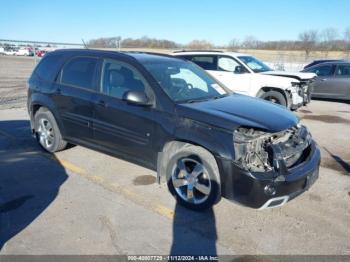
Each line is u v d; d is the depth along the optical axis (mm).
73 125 5129
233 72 10086
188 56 10688
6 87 14531
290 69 23328
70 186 4438
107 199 4086
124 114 4324
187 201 3871
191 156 3770
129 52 4961
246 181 3352
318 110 11102
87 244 3188
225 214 3805
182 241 3275
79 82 5016
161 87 4082
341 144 6879
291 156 3664
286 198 3449
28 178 4664
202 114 3686
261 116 3775
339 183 4777
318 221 3715
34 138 6523
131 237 3316
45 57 5742
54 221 3568
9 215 3674
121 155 4586
